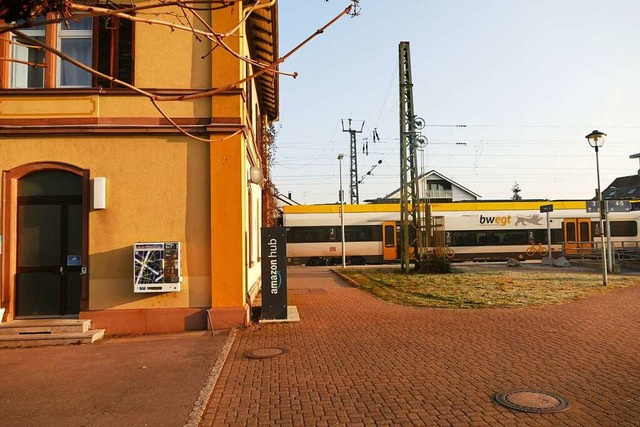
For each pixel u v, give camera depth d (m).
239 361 7.45
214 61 10.06
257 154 17.19
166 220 9.90
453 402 5.44
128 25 10.13
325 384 6.23
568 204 33.66
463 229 32.41
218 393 5.98
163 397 5.81
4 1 2.90
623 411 5.04
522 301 12.73
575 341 8.24
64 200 10.10
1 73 9.91
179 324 9.70
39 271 9.96
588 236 33.22
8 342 8.70
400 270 23.88
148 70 10.09
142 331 9.65
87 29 10.27
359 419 5.04
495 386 5.96
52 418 5.21
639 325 9.45
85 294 9.70
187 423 5.01
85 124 9.84
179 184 9.96
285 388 6.12
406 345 8.24
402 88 23.02
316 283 19.30
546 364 6.88
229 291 9.83
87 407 5.53
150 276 9.54
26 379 6.65
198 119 10.05
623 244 33.41
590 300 12.81
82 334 8.95
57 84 10.16
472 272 22.22
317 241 31.67
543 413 5.02
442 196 51.19
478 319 10.47
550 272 21.59
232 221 9.89
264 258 10.70
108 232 9.81
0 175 9.84
